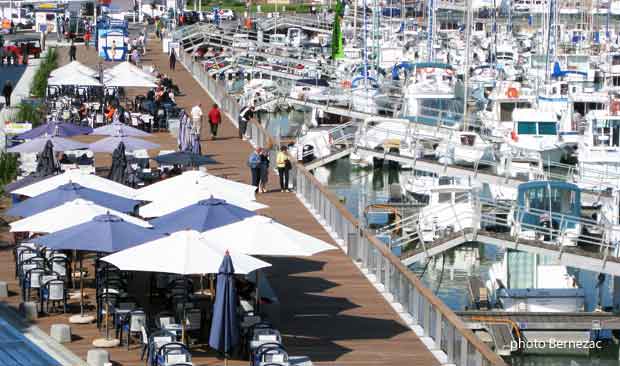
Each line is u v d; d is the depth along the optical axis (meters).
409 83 92.06
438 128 77.06
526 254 50.50
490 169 69.62
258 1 197.38
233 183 40.81
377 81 103.88
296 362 28.47
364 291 37.78
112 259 29.48
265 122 100.25
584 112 88.56
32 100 81.25
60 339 31.17
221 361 29.88
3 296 35.56
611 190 63.81
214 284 35.28
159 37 144.25
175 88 92.38
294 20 156.88
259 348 28.48
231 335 28.09
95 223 31.47
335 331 33.22
